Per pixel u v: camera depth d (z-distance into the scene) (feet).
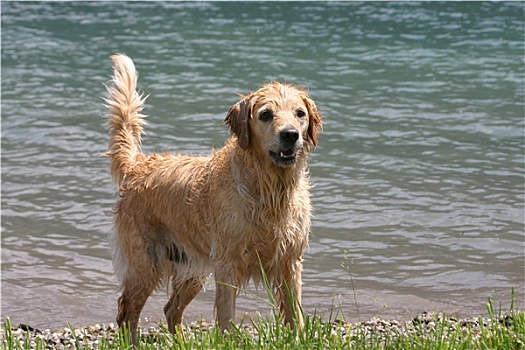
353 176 48.34
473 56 76.43
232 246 27.14
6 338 27.09
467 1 100.53
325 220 42.65
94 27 91.30
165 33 87.61
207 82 68.28
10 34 87.81
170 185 29.19
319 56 77.10
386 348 23.77
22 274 37.73
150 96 64.23
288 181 26.84
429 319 32.14
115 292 36.37
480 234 40.86
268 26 90.33
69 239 41.39
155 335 28.91
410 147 53.06
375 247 39.73
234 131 27.04
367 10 97.76
